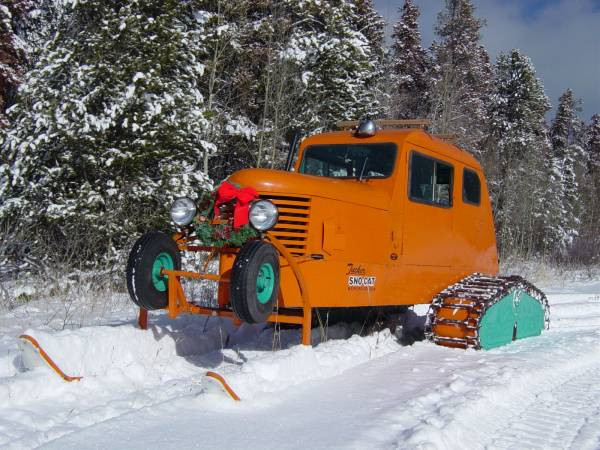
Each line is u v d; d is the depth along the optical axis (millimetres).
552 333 8297
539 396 4902
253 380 4387
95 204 11312
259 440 3422
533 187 35969
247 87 18656
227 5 16781
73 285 10125
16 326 7051
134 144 11617
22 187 12125
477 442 3713
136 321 6758
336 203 5641
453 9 36531
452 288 7090
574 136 59719
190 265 10453
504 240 30953
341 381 4863
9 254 11312
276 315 5285
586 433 4000
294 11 19156
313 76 18688
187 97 12516
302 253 5371
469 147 31656
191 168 12852
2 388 4098
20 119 12305
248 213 4930
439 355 6047
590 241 30047
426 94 34031
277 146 18641
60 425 3732
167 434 3477
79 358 4832
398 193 6449
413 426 3701
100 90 11609
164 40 12289
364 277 5906
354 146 6836
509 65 40625
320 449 3287
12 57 16156
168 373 5074
